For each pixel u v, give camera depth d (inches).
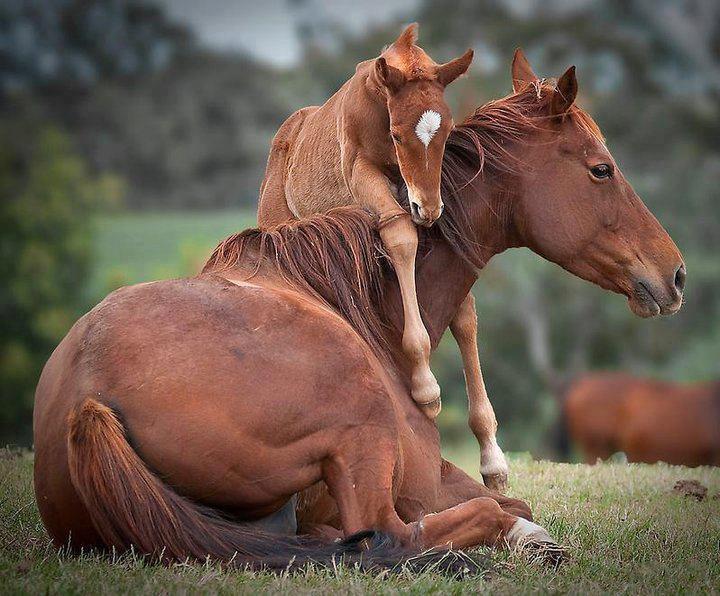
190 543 324.2
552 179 424.2
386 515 345.4
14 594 301.6
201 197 3954.2
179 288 347.6
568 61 2608.3
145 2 4490.7
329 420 339.0
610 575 358.3
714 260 2219.5
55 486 332.5
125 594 299.1
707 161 2455.7
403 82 412.8
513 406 2038.6
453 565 338.6
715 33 2783.0
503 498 407.2
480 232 431.2
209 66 4229.8
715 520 467.2
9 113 3939.5
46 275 2377.0
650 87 2684.5
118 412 323.6
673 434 1285.7
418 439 385.1
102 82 4259.4
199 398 325.7
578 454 1365.7
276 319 343.6
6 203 2493.8
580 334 2134.6
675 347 2161.7
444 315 429.4
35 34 4392.2
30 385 2164.1
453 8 2672.2
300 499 360.5
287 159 517.7
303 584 316.5
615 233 422.3
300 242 394.3
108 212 2955.2
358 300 394.6
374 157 437.1
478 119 433.7
